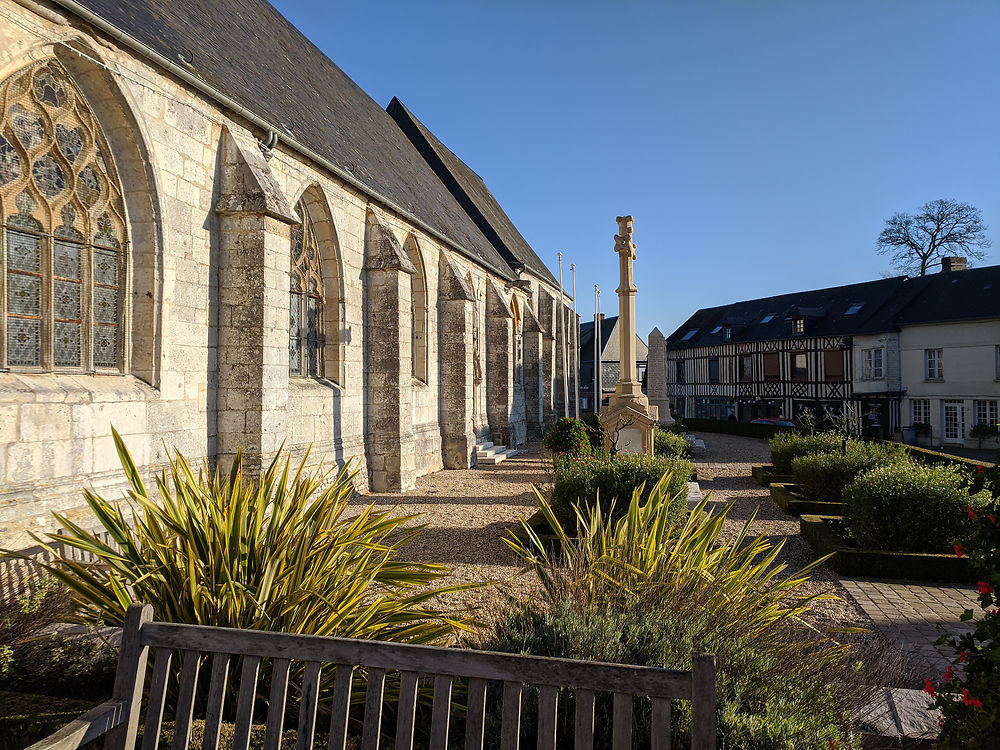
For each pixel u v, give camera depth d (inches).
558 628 142.0
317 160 422.3
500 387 850.1
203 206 336.8
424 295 632.4
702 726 88.0
